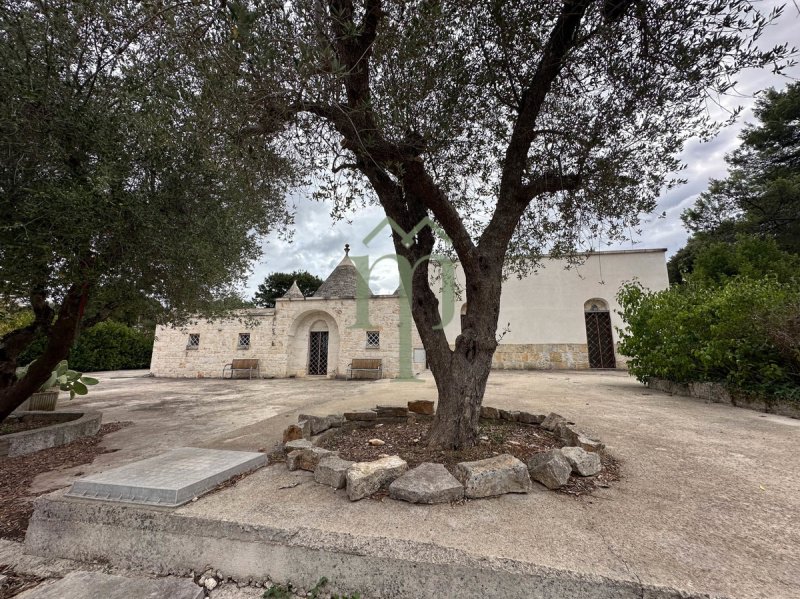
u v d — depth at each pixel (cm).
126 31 312
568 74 406
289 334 1541
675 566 169
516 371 1337
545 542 191
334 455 311
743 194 1435
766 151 1421
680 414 516
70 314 410
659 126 397
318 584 193
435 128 360
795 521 213
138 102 348
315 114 319
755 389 557
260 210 526
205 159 331
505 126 443
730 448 356
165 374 1606
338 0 272
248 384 1266
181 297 552
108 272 388
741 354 572
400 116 313
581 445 329
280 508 236
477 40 382
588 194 464
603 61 386
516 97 411
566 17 340
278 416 611
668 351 712
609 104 405
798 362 514
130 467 300
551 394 730
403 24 313
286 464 326
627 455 334
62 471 382
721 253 1308
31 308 509
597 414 516
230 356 1569
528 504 238
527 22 352
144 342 2078
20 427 553
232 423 606
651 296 839
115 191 341
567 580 164
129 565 225
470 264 367
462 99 399
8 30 302
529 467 285
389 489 254
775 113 1345
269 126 313
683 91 366
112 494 254
